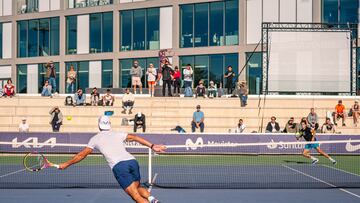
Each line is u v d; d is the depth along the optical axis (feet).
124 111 95.35
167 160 73.00
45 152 80.23
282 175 55.06
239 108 94.48
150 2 128.36
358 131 88.99
